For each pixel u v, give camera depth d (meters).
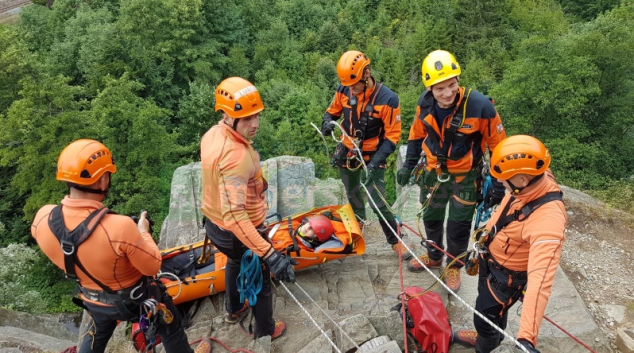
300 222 4.75
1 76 22.56
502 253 2.87
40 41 33.41
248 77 36.28
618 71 24.33
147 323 2.84
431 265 4.62
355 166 4.68
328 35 41.22
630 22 26.06
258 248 2.92
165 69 29.36
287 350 3.81
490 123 3.46
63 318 16.72
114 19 34.97
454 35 41.88
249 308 4.02
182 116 27.25
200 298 4.45
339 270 4.73
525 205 2.67
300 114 30.78
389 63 38.25
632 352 4.03
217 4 34.50
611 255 5.52
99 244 2.50
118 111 20.55
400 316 3.81
